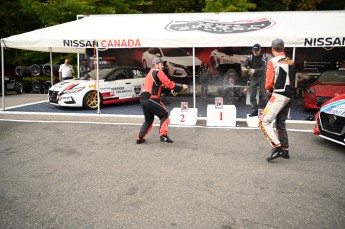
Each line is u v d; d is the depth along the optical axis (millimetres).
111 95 9609
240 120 7586
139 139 5574
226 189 3645
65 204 3275
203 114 8414
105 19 10828
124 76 10148
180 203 3287
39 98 12539
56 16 16078
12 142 5715
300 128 6859
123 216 3020
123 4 17938
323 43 6914
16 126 7047
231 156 4895
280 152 4547
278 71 4426
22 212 3105
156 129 6754
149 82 5391
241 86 10242
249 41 7250
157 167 4387
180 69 12641
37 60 19859
